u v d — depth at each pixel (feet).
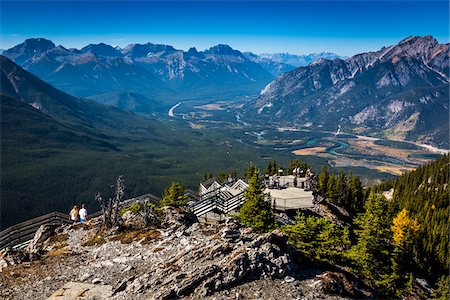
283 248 91.66
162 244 105.29
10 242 129.70
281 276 82.64
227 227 105.70
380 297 91.25
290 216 182.50
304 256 97.76
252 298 72.95
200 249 89.20
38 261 102.22
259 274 81.41
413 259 219.00
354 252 125.49
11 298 81.41
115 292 79.51
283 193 212.02
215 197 175.83
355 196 308.81
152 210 130.31
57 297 79.56
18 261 101.14
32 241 122.83
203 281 76.13
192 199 199.93
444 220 315.37
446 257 237.86
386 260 131.85
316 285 80.79
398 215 224.53
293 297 74.64
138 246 107.45
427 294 160.97
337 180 313.12
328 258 99.86
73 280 88.79
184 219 130.11
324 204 222.48
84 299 77.82
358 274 112.06
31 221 137.80
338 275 90.33
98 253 105.40
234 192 199.41
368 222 134.62
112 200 128.67
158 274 82.12
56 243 116.47
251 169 294.66
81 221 141.49
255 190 131.03
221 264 81.25
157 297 72.79
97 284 84.94
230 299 72.02
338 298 78.28
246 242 91.71
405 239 146.41
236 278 78.07
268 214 128.47
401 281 128.26
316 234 101.14
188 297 73.26
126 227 123.13
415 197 403.13
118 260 98.58
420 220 321.93
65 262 100.83
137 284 79.66
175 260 88.48
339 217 215.72
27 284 87.97
